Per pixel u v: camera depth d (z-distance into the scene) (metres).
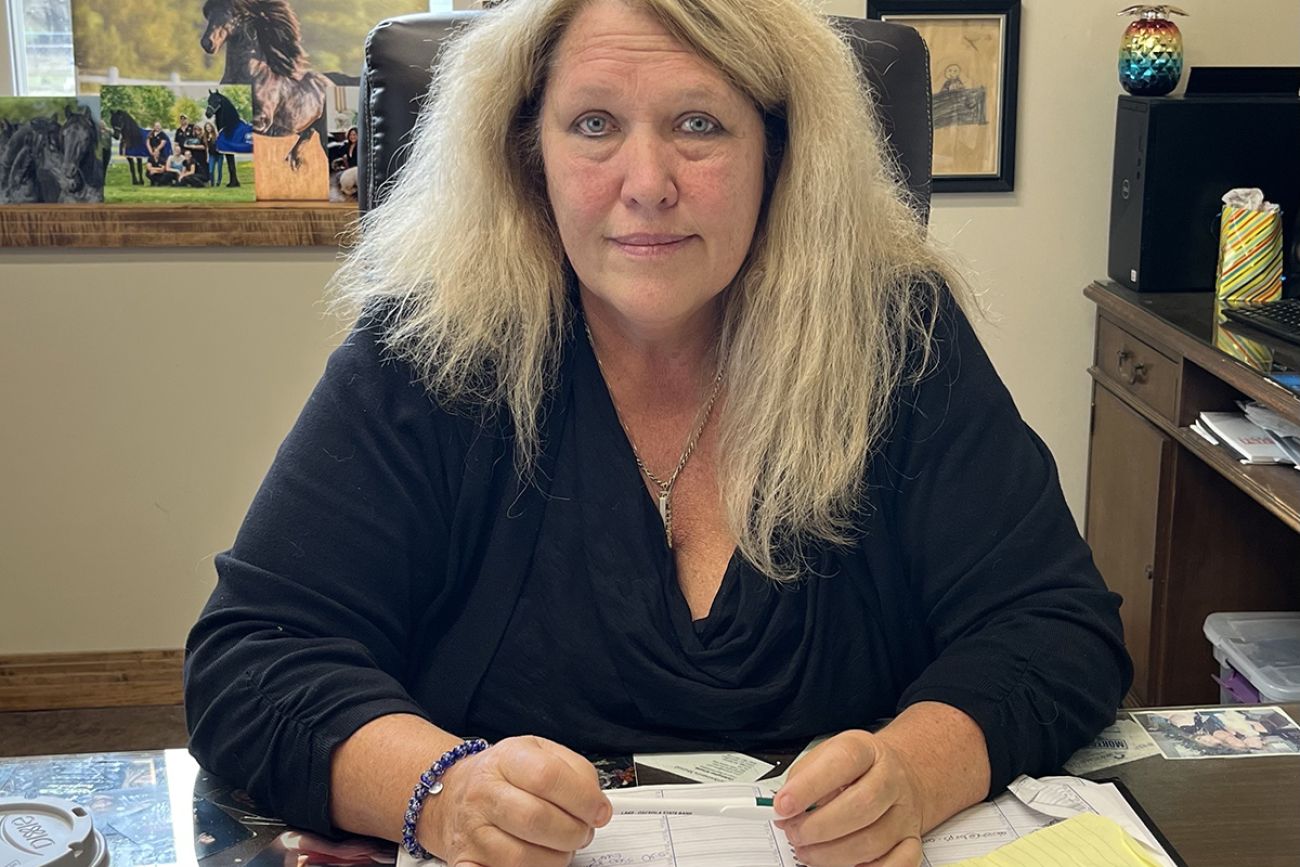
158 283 2.51
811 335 1.11
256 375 2.56
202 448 2.59
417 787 0.88
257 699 0.96
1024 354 2.71
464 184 1.15
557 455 1.12
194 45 2.48
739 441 1.12
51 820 0.82
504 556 1.10
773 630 1.08
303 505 1.06
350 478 1.07
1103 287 2.55
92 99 2.46
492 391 1.11
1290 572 2.32
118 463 2.58
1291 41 2.61
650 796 0.91
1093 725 1.00
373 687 0.96
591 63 1.02
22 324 2.51
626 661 1.07
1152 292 2.47
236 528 2.63
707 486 1.15
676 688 1.06
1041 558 1.09
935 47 2.56
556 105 1.06
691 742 1.06
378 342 1.13
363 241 1.27
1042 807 0.91
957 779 0.92
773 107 1.09
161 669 2.68
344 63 2.50
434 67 1.30
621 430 1.12
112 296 2.51
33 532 2.60
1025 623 1.04
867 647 1.11
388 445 1.09
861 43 1.33
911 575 1.13
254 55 2.48
